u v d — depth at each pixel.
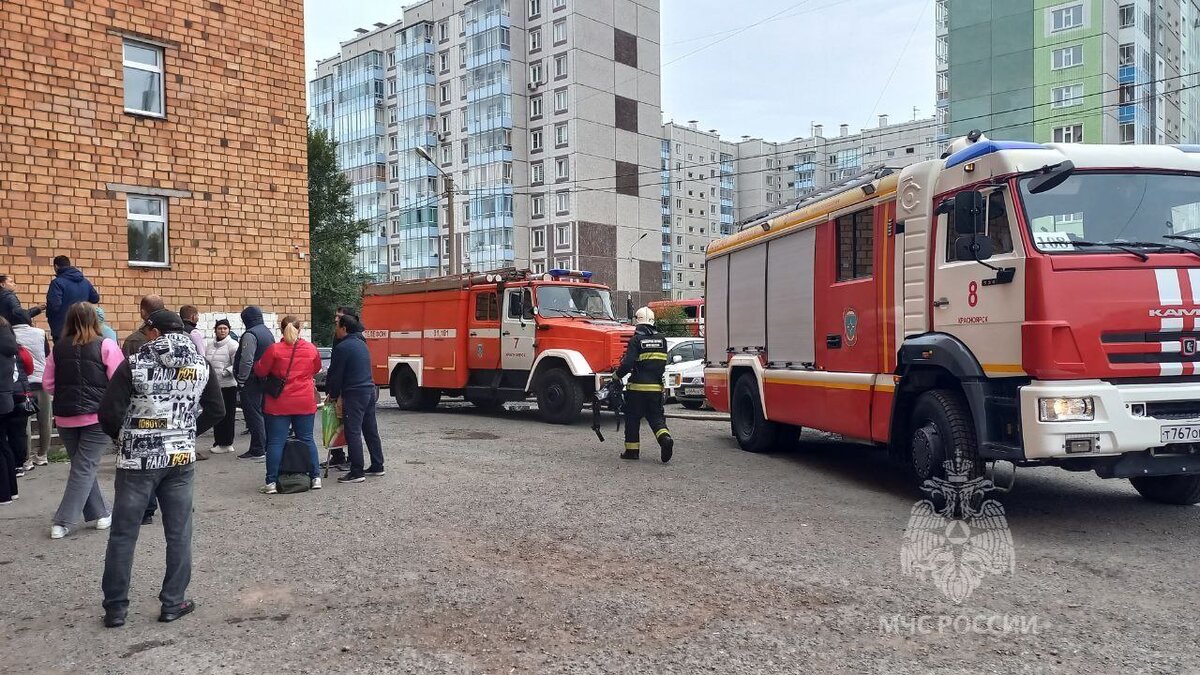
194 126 13.02
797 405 9.38
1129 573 5.23
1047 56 47.97
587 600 4.86
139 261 12.48
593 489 8.16
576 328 13.91
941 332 6.95
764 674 3.81
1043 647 4.07
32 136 11.41
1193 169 6.53
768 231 10.21
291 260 14.20
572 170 60.12
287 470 8.02
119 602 4.50
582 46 60.19
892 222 7.68
